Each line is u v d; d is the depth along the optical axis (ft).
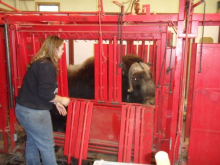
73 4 14.78
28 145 5.91
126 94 6.88
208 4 13.60
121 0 14.03
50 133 5.55
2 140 8.02
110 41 7.58
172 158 6.33
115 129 7.08
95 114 7.26
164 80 6.31
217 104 5.83
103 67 6.56
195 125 6.12
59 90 7.22
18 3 14.85
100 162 3.52
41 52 5.18
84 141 6.82
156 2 14.15
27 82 5.07
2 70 6.97
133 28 6.03
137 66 6.71
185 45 5.50
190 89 6.79
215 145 6.09
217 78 5.68
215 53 5.55
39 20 6.37
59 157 7.16
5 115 7.29
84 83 7.24
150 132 6.49
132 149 6.81
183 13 5.44
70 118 7.12
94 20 6.15
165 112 6.57
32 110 5.11
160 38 5.95
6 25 6.41
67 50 8.06
